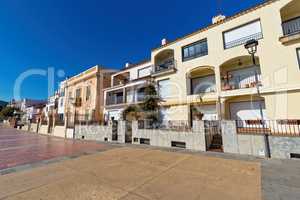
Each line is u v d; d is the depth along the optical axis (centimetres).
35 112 4931
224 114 1330
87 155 972
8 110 5850
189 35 1662
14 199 421
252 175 549
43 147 1316
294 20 1196
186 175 569
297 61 1041
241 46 1298
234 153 870
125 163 750
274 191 427
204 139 982
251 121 1227
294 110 1015
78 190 466
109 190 461
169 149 1058
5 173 660
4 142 1644
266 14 1202
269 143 787
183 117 1583
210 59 1466
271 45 1148
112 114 2441
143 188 469
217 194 421
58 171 664
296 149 722
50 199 416
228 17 1407
